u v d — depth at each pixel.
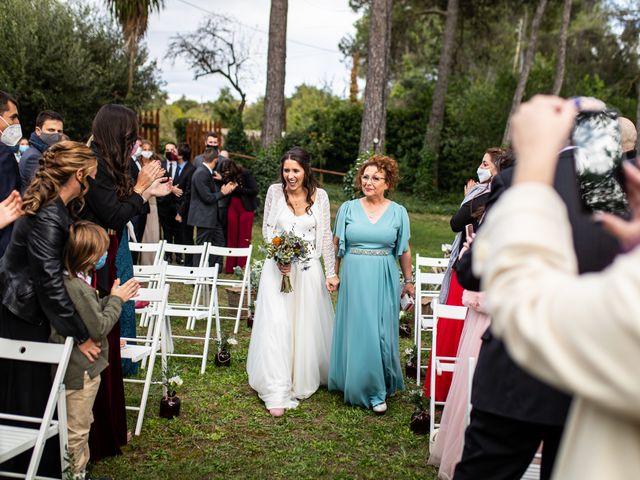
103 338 3.28
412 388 5.42
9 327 3.16
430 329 5.88
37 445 2.87
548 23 29.34
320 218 5.18
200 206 9.69
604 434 0.93
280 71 18.39
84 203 3.62
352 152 27.17
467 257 2.45
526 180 1.02
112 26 19.30
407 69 39.50
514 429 2.24
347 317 4.94
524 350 0.90
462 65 33.28
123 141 3.84
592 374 0.81
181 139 24.11
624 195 2.01
